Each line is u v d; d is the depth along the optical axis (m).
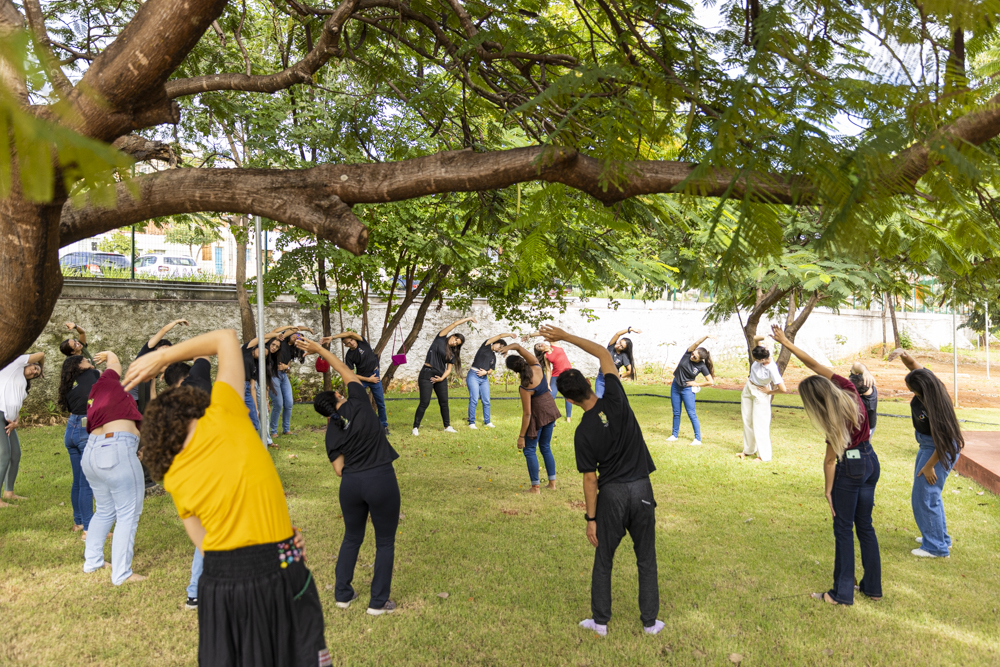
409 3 3.04
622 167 1.78
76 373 5.55
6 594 4.28
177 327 13.09
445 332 10.52
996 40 1.39
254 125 7.46
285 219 2.19
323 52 2.93
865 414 4.23
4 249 1.94
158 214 2.26
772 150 1.28
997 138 1.49
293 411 12.33
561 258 2.40
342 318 15.40
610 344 12.15
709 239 1.31
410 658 3.53
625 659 3.53
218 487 2.12
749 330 11.27
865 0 1.33
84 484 5.58
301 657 2.20
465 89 3.21
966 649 3.63
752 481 7.45
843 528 4.20
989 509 6.35
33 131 0.72
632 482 3.76
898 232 1.34
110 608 4.10
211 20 1.80
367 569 4.80
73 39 4.00
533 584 4.54
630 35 2.13
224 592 2.10
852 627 3.90
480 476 7.62
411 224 9.03
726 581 4.60
